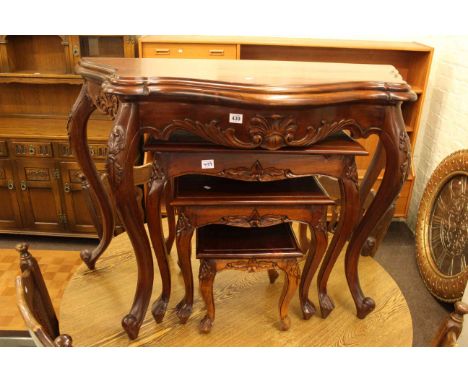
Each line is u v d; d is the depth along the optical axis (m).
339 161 1.10
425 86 2.38
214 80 0.98
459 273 2.01
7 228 2.54
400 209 2.66
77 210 2.50
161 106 0.98
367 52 2.55
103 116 2.61
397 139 1.08
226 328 1.25
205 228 1.25
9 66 2.37
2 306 2.06
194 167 1.08
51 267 2.38
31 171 2.39
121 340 1.20
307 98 0.96
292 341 1.21
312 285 1.45
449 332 0.95
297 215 1.14
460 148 2.27
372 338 1.23
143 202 2.31
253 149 1.05
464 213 2.07
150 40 2.25
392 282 1.50
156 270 1.51
